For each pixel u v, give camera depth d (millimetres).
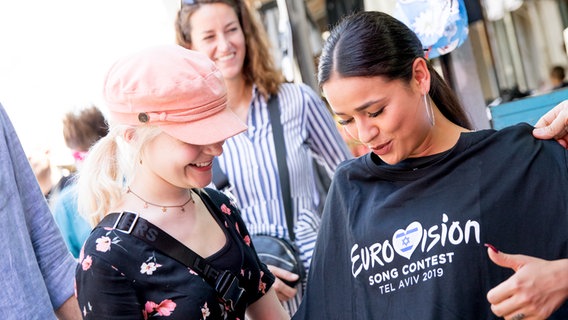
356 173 2043
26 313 2074
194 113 1902
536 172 1821
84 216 2074
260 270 2174
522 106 3250
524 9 13977
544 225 1791
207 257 2004
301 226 2920
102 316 1882
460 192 1861
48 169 4281
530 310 1598
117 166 2033
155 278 1902
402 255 1896
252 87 3029
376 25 1834
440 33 2545
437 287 1824
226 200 2213
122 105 1937
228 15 3008
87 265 1890
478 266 1809
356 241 1984
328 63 1846
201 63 1971
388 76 1788
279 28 4758
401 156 1874
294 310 2820
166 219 1979
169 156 1924
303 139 3016
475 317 1798
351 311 1989
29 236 2156
